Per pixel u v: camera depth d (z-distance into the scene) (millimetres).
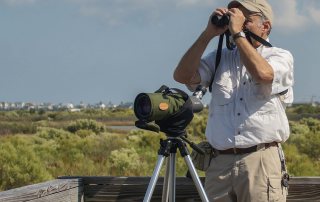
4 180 17703
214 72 5004
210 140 4797
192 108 4328
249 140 4602
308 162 22656
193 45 4871
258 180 4590
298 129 50312
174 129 4301
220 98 4820
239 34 4527
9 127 63594
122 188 5512
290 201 5316
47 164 23812
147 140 34125
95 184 5555
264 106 4637
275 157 4664
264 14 4770
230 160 4715
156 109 4094
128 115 138000
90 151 30047
